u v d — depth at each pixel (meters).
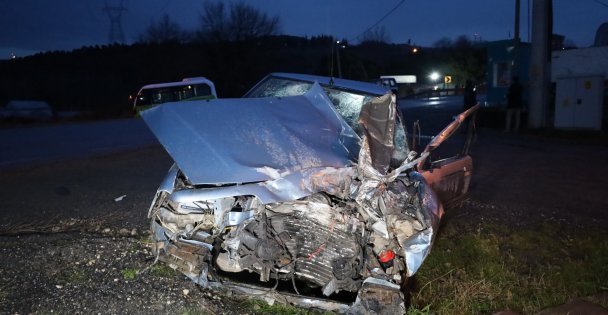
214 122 4.20
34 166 10.74
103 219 6.24
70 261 4.71
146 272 4.49
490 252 5.27
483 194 7.92
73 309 3.84
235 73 44.47
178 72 45.88
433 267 4.84
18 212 6.59
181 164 3.83
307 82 6.24
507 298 4.33
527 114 16.95
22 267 4.54
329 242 3.92
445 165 5.63
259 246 3.86
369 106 4.29
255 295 3.74
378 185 3.95
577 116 15.48
